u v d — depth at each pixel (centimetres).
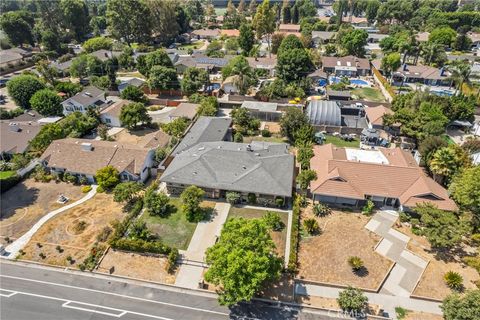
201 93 9788
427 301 3784
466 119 7819
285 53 10419
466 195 4666
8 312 3706
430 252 4428
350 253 4409
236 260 3362
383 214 5100
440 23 17075
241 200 5338
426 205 4625
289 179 5344
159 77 9725
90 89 9125
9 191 5659
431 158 5834
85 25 16938
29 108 8731
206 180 5356
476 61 12788
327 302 3781
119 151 6006
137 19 15162
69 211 5191
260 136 7506
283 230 4791
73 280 4097
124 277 4116
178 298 3862
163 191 5641
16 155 6388
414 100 7669
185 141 6706
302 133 6838
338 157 5850
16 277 4131
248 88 10000
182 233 4728
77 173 5859
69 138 6844
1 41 14750
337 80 11281
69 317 3647
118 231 4622
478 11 19600
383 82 10438
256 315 3653
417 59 12456
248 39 13875
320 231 4772
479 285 3844
